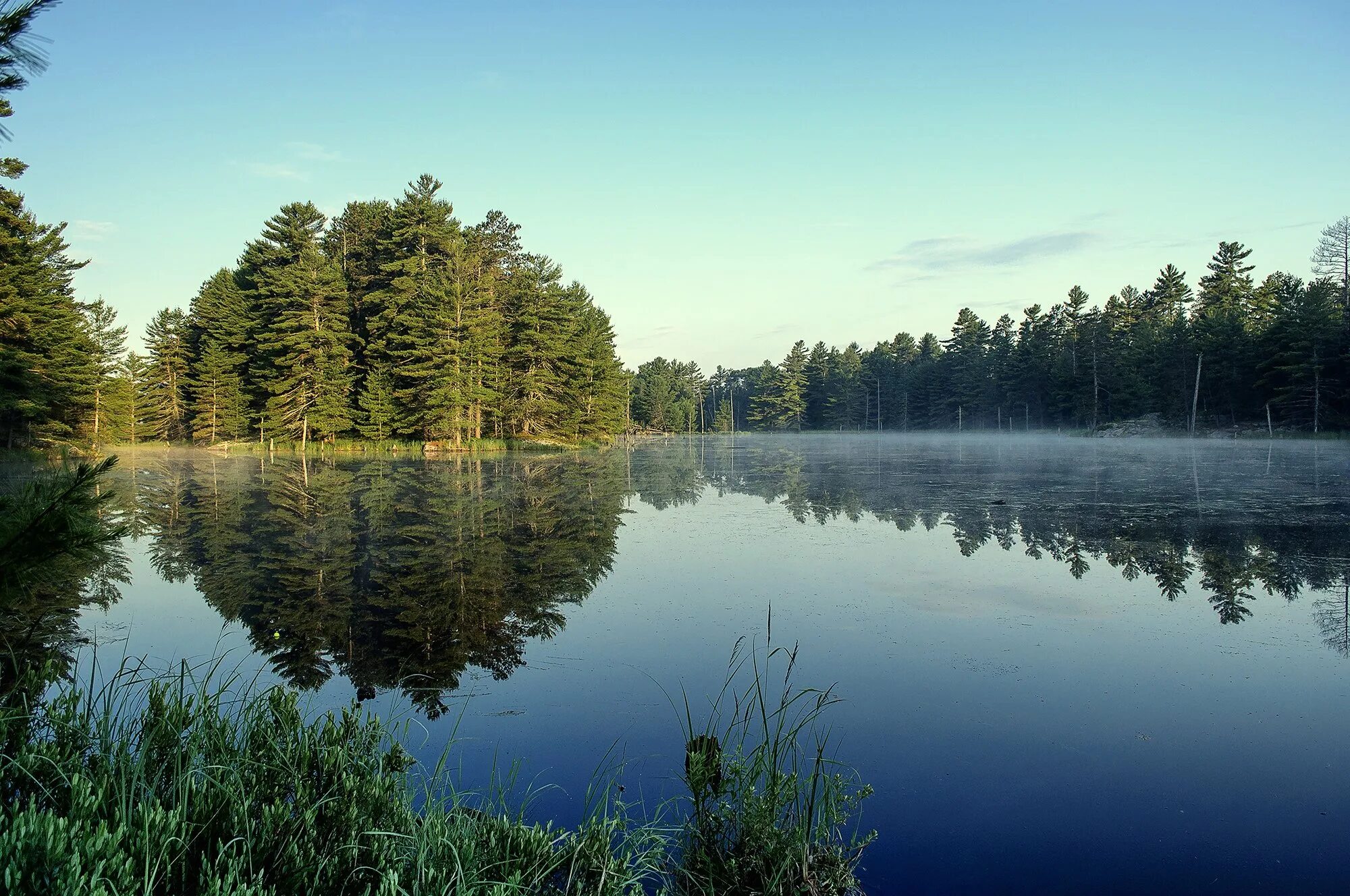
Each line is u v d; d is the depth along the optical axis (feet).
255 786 10.92
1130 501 59.77
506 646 23.95
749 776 13.32
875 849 13.19
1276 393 157.58
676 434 362.74
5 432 107.04
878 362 341.00
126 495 65.36
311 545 41.52
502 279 172.24
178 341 184.03
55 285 116.78
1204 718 18.65
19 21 9.48
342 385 146.51
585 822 12.92
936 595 30.42
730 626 26.17
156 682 13.16
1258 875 12.39
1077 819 14.14
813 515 53.57
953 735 17.65
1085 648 23.90
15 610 28.04
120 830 8.34
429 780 13.10
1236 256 206.49
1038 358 237.04
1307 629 25.72
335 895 9.28
